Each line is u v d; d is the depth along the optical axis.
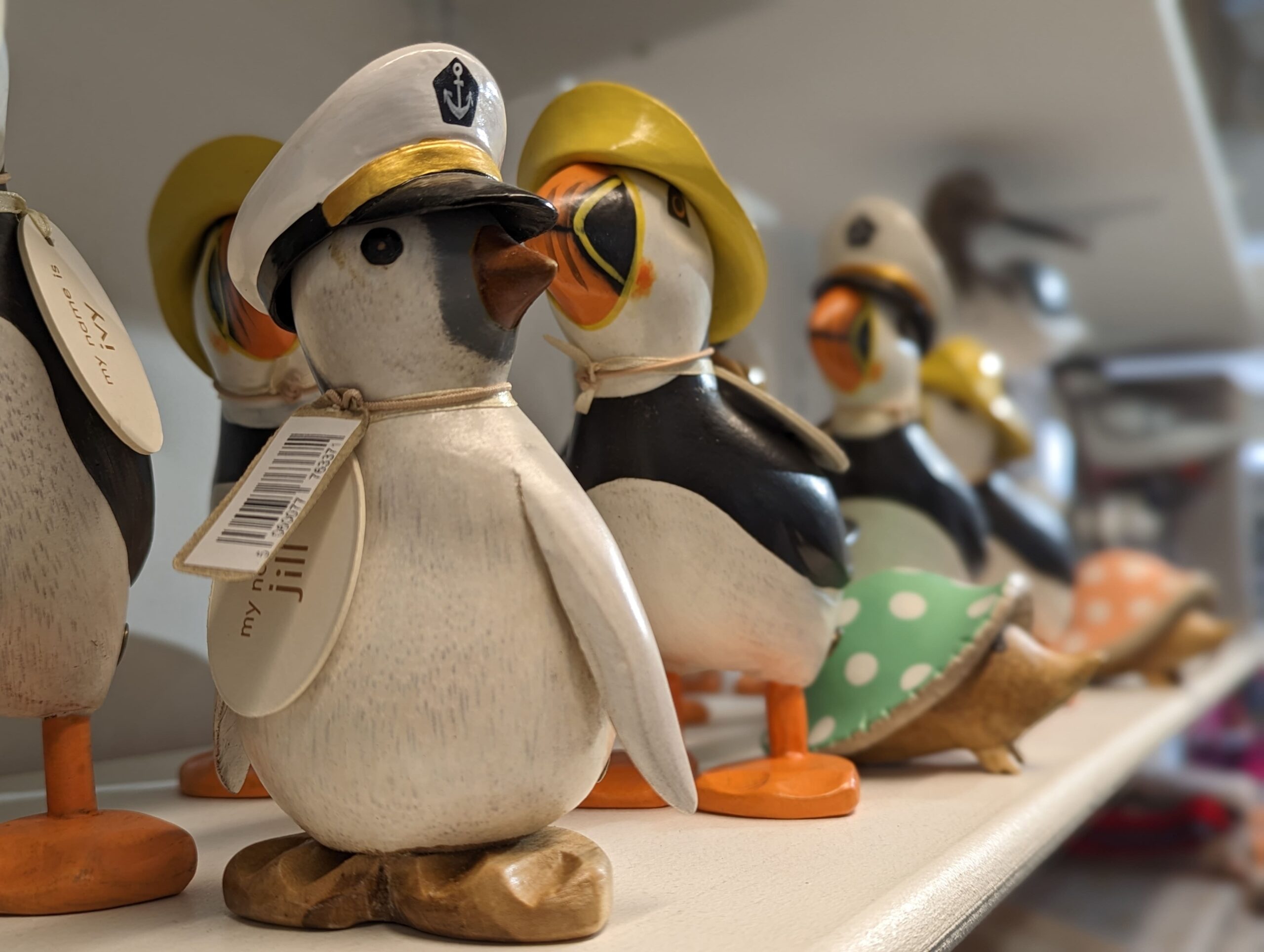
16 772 0.63
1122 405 2.30
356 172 0.42
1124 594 1.33
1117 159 1.30
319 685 0.41
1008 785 0.71
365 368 0.43
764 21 0.94
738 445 0.61
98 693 0.47
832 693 0.75
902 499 0.89
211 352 0.66
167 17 0.70
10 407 0.43
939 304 0.93
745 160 1.26
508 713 0.40
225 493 0.67
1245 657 1.80
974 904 0.49
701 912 0.43
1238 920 1.54
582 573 0.41
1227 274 1.75
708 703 1.08
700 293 0.62
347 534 0.41
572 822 0.59
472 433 0.42
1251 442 2.28
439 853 0.42
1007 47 1.02
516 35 0.90
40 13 0.66
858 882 0.47
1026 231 1.54
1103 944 1.35
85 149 0.69
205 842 0.54
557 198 0.59
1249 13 1.13
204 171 0.63
